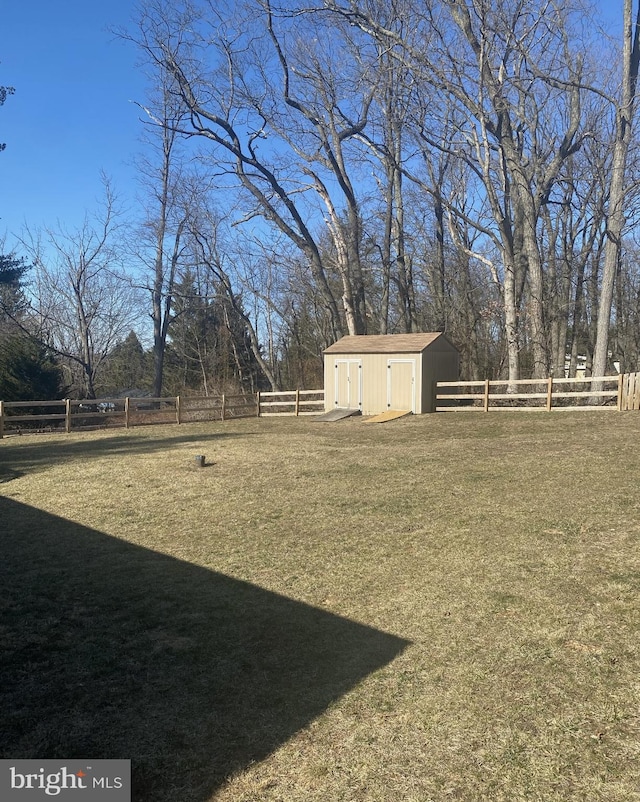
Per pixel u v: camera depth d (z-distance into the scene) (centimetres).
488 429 1596
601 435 1339
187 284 3938
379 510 822
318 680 410
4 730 365
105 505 931
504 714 359
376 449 1351
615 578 538
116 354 4275
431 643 452
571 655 420
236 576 612
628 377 1783
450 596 531
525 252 2412
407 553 647
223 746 345
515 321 2338
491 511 775
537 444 1287
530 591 527
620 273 3328
